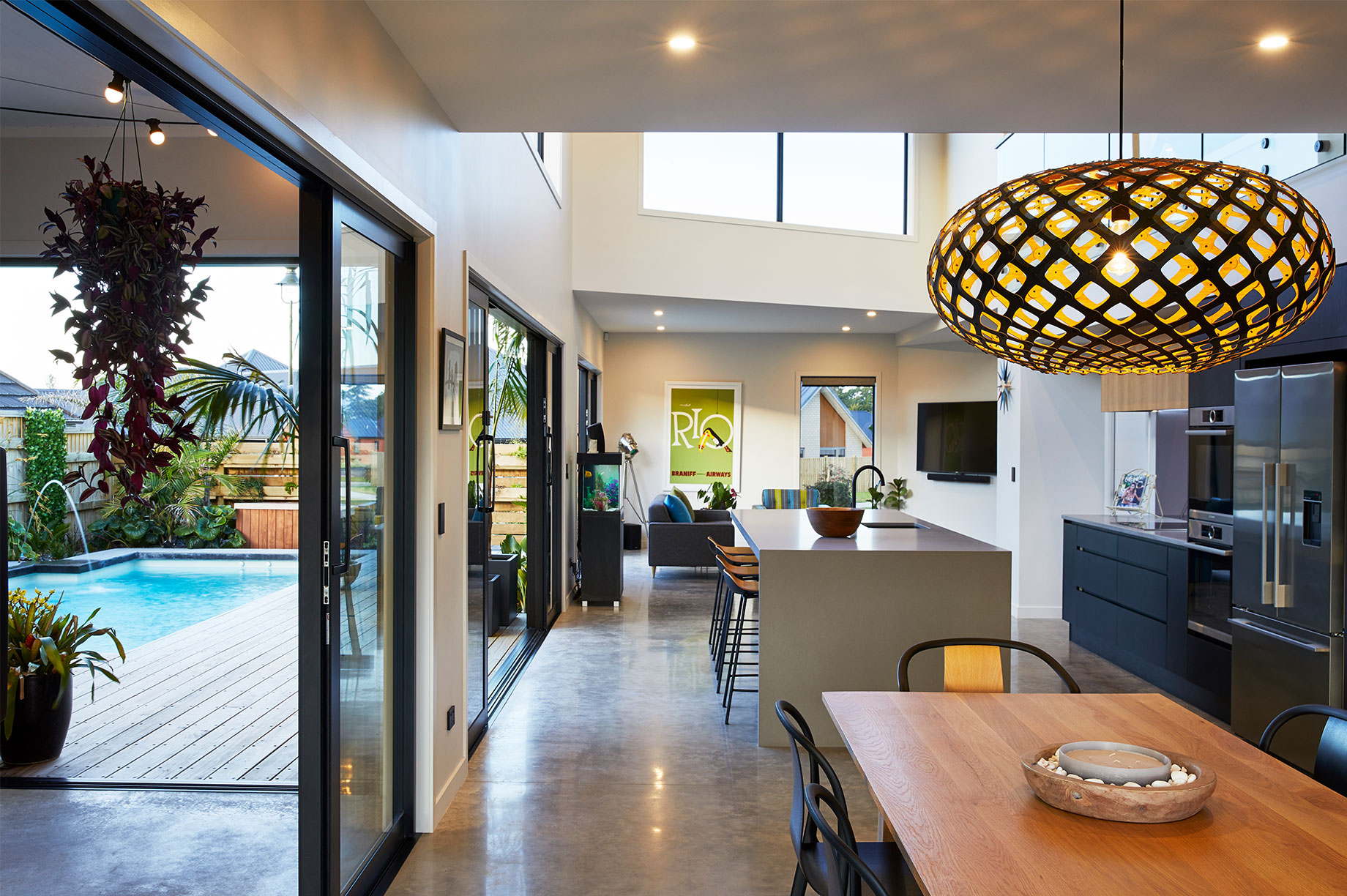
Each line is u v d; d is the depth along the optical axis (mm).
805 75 3139
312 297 2404
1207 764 2066
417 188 3100
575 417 8406
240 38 1763
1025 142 7453
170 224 2725
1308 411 3854
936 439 10648
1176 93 3318
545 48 2900
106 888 2871
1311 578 3838
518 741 4316
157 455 2721
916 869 1541
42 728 3883
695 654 6043
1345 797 1873
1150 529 5676
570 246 7941
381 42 2705
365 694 2816
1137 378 6031
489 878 2936
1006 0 2592
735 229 8680
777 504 9906
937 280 1624
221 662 5633
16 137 3932
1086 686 5320
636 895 2828
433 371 3250
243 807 3494
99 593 8273
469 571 4180
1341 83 3201
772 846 3182
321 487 2406
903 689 2740
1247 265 1301
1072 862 1568
